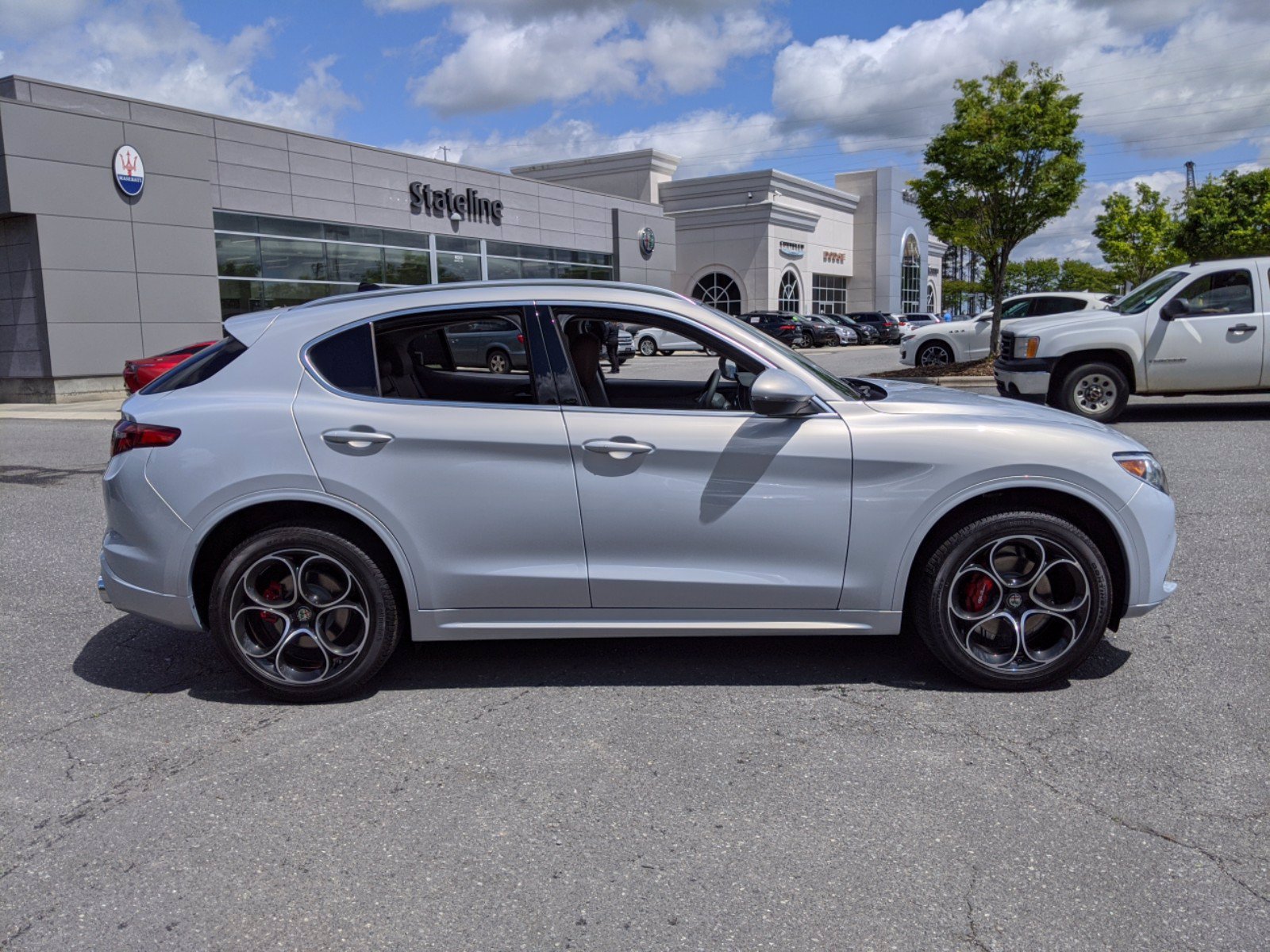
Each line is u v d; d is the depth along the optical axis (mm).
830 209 58375
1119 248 39094
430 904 2438
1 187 19016
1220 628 4348
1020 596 3664
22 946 2301
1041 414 3861
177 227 22125
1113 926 2295
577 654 4230
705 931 2309
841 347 42156
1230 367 10250
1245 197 34875
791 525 3611
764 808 2875
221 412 3635
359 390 3678
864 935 2281
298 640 3715
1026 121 15844
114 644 4488
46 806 2971
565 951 2244
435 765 3195
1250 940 2236
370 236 28828
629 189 52812
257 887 2525
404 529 3592
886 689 3762
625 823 2803
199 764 3234
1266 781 2965
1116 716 3461
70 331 20094
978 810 2832
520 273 35281
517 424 3605
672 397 4344
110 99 21766
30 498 8477
